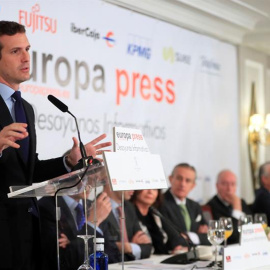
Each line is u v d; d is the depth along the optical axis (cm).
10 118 714
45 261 802
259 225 752
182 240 1027
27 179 713
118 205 947
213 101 1427
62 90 1009
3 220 696
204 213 1278
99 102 1091
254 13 1373
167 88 1271
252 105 1593
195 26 1338
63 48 1014
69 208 842
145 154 609
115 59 1130
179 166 1166
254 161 1581
